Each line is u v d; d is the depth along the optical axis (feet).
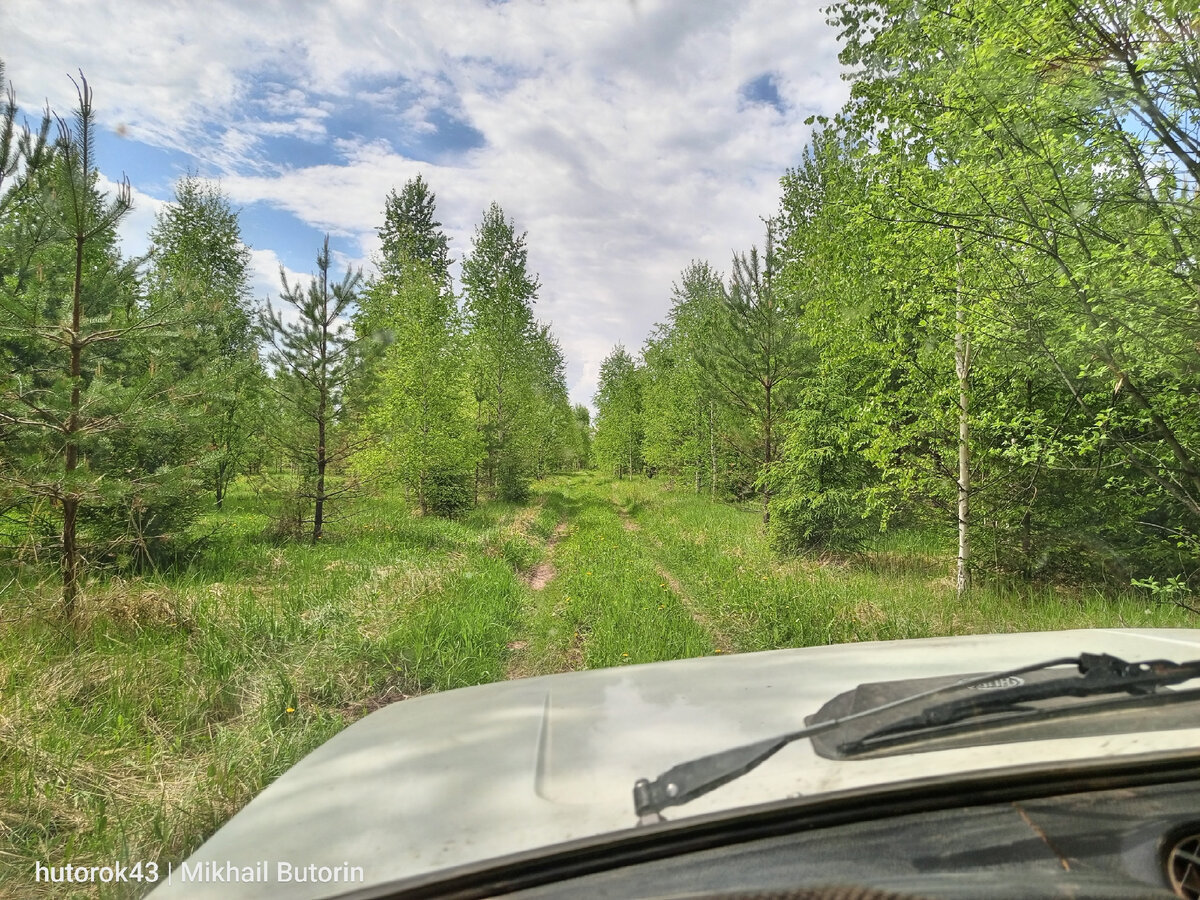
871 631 21.08
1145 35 14.74
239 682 15.38
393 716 6.43
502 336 79.15
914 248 24.18
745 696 5.97
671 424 88.48
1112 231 16.99
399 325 58.70
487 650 19.92
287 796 4.72
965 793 4.09
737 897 3.27
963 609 24.47
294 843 4.01
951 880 3.39
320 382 39.99
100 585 21.47
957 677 5.93
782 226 44.70
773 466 40.63
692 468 84.07
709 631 22.84
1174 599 22.34
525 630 23.57
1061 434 22.93
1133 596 26.14
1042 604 25.54
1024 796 4.11
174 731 13.07
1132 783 4.22
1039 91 16.20
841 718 5.03
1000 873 3.48
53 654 15.92
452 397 58.08
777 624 22.04
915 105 23.07
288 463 41.63
